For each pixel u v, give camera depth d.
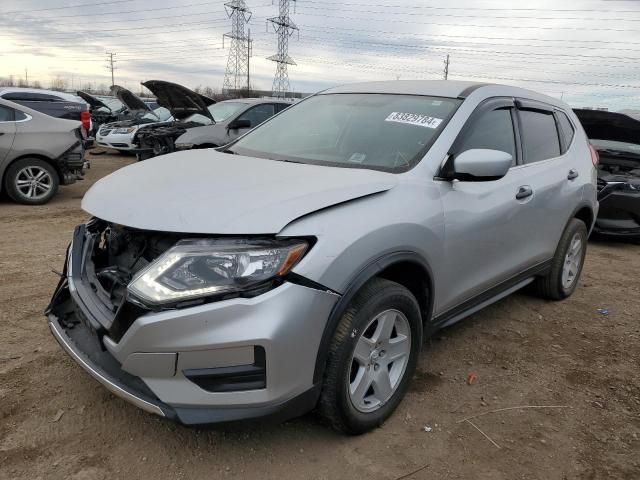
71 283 2.76
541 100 4.45
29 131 8.02
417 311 2.87
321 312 2.33
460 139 3.26
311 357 2.34
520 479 2.54
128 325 2.25
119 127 15.54
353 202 2.57
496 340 4.04
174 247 2.26
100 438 2.64
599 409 3.18
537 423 3.00
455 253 3.12
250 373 2.22
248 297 2.20
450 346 3.89
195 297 2.18
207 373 2.20
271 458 2.57
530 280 4.34
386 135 3.33
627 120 7.45
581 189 4.62
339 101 3.91
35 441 2.59
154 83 9.51
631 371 3.68
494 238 3.48
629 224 7.21
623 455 2.76
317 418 2.69
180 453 2.57
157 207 2.39
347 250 2.40
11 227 6.63
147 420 2.79
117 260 2.71
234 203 2.35
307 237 2.32
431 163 3.06
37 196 8.23
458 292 3.29
